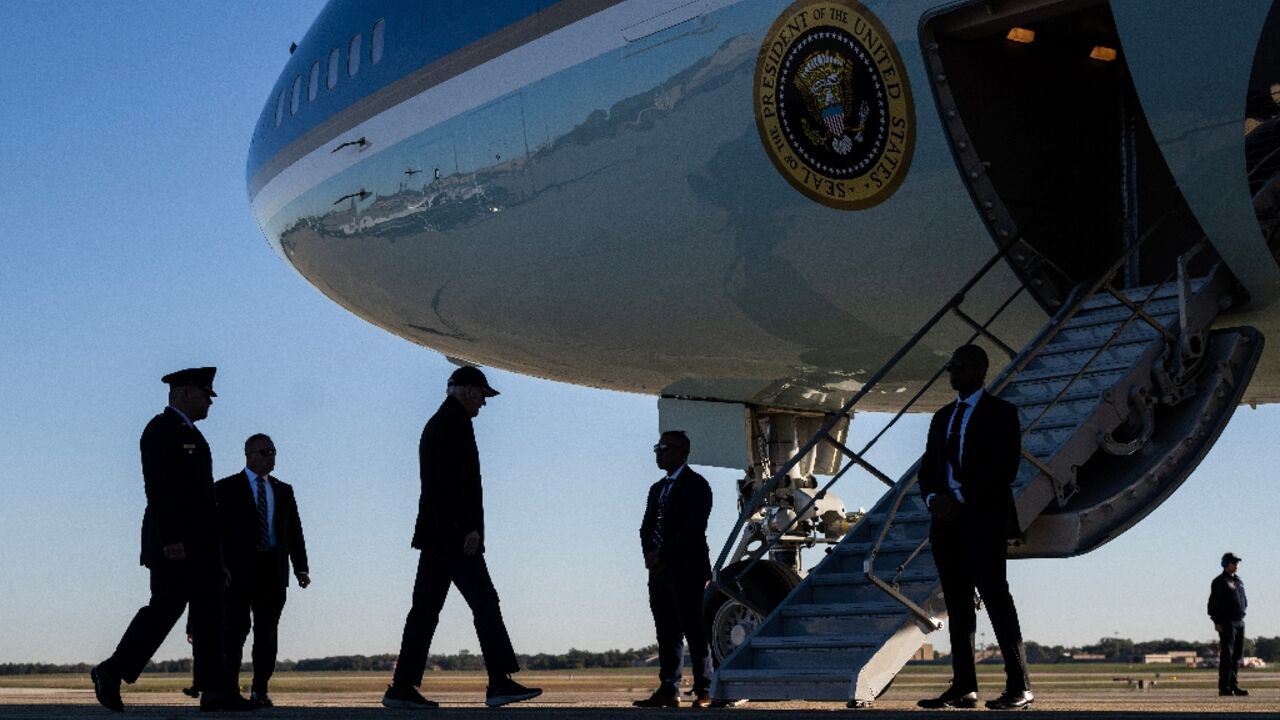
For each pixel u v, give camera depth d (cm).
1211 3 852
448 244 1374
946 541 819
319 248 1566
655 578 1058
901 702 1316
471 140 1300
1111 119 1092
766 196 1093
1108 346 920
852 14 1002
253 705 938
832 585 990
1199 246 945
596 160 1190
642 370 1434
